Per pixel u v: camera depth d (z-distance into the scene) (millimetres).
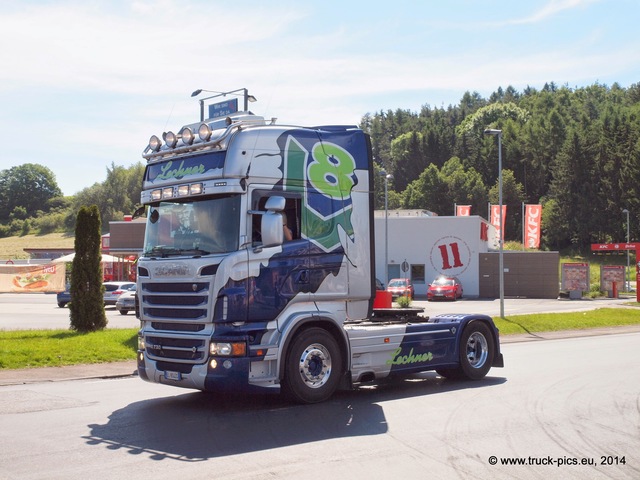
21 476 6613
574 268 57656
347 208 10867
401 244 58469
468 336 12672
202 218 9961
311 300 10289
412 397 10977
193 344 9656
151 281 10234
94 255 19312
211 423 9039
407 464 7016
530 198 149250
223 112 13859
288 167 10219
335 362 10484
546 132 150125
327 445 7809
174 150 10344
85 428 8734
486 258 57562
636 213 115062
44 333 18438
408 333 11586
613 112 139375
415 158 167875
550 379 12766
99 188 155875
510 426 8750
